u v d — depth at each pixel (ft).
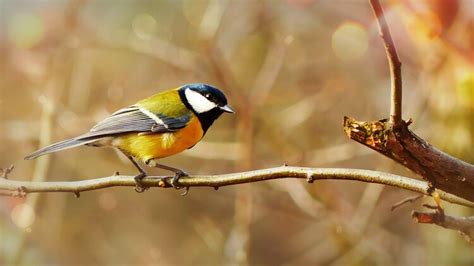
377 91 43.16
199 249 49.29
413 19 28.99
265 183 43.45
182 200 49.08
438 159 16.26
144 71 47.16
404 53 35.78
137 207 49.65
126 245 48.78
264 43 46.57
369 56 40.91
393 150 16.42
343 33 38.78
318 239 48.55
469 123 32.37
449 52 30.45
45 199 44.42
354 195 45.85
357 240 38.91
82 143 24.49
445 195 17.87
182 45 47.09
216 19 39.88
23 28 41.24
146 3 48.65
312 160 41.04
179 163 46.57
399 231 43.96
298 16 43.60
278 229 49.49
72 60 43.78
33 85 41.39
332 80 43.11
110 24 48.14
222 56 40.14
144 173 22.22
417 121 38.52
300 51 44.80
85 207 48.06
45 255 44.24
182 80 44.04
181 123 25.27
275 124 42.96
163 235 49.73
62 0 42.96
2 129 42.22
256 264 48.49
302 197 39.17
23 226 36.37
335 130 44.86
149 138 24.89
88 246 47.70
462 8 27.81
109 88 43.96
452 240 33.55
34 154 23.86
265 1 44.01
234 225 43.29
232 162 44.68
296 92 43.52
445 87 33.58
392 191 41.24
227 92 39.47
